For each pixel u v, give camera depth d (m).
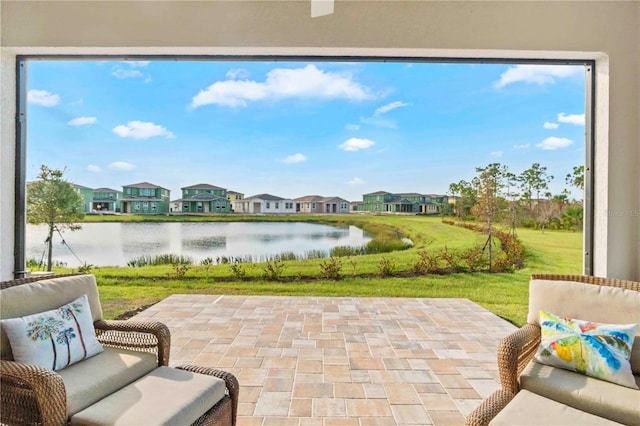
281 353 3.23
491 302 5.89
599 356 1.77
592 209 2.91
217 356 3.16
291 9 2.75
